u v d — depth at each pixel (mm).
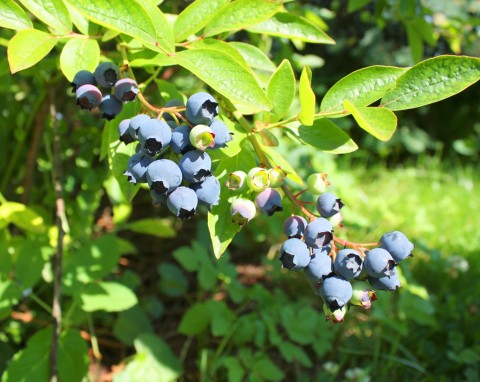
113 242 538
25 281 509
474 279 821
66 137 708
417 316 651
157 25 292
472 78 291
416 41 583
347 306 304
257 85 284
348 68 1351
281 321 653
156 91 553
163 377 580
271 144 326
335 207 300
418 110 1551
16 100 703
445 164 1418
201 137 276
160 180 272
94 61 315
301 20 370
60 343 495
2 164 682
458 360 640
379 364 658
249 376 584
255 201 308
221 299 778
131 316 644
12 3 311
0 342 576
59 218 520
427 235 946
